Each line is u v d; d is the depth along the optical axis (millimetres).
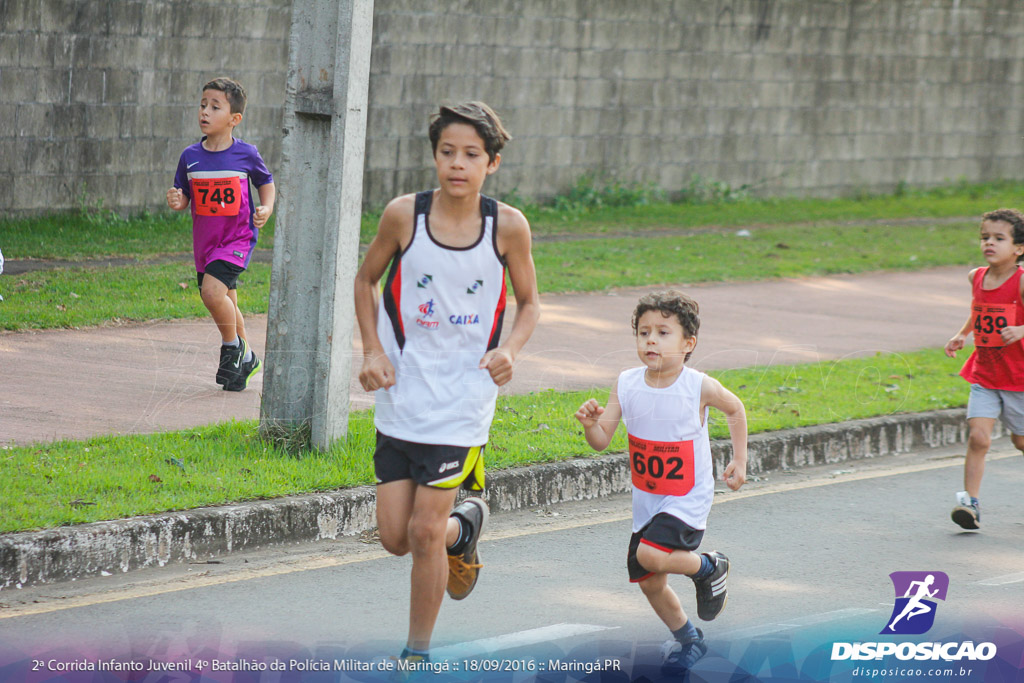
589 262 45406
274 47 50469
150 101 47625
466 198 12836
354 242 20547
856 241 56906
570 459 21922
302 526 18328
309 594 16094
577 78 61469
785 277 46312
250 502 18094
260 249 44375
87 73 45781
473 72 57344
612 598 16516
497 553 18375
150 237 44000
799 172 72250
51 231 43375
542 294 39125
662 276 43938
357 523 18938
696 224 59094
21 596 15492
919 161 78062
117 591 15875
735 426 13883
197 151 25234
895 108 75875
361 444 21078
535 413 24297
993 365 20344
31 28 44156
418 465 12969
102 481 18234
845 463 25375
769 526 20359
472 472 13305
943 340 36250
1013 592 17312
